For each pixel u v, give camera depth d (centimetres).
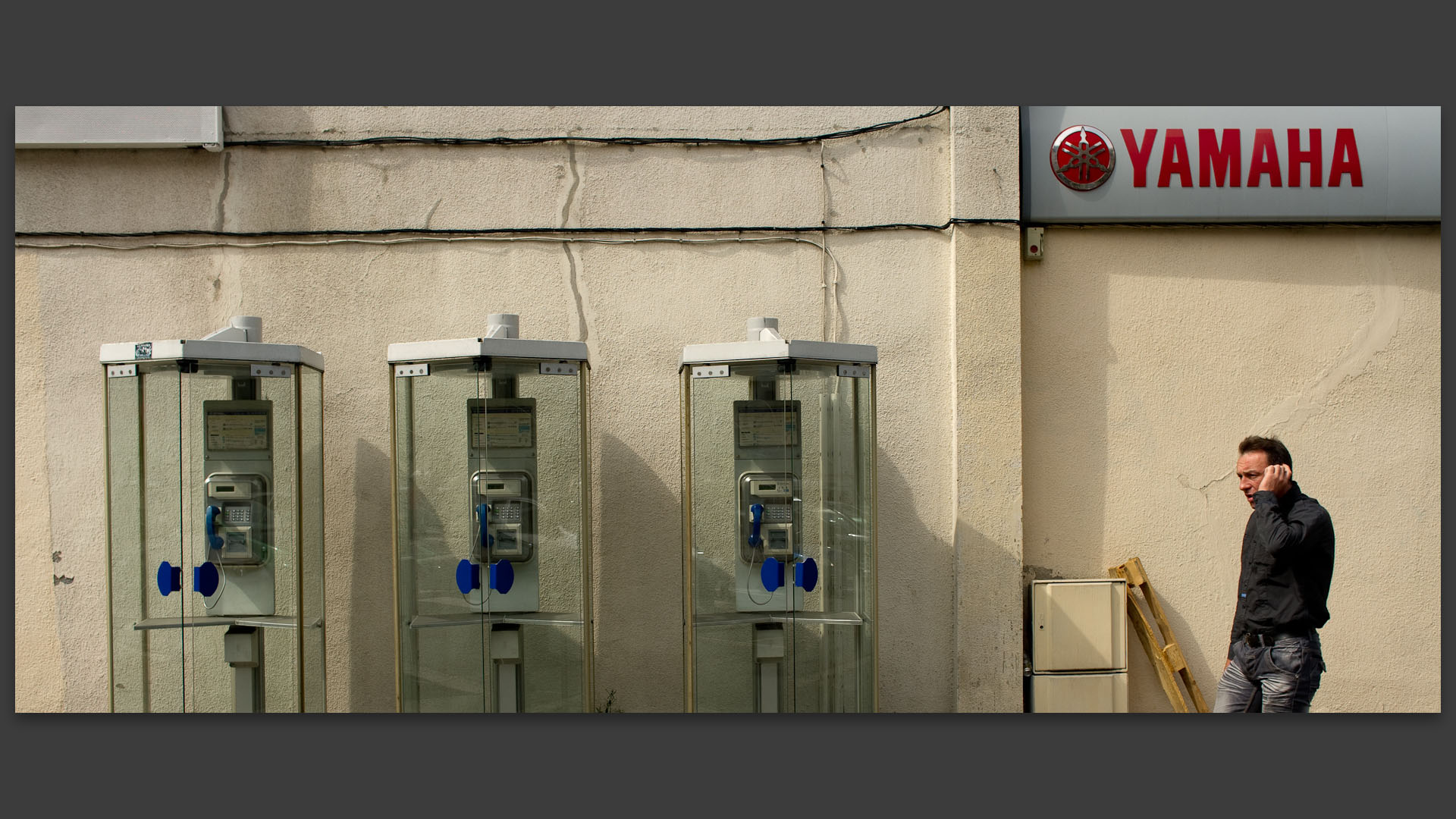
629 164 390
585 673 337
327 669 380
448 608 334
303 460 338
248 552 334
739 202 391
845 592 334
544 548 336
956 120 383
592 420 386
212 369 327
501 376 333
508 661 334
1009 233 382
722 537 331
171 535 332
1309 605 337
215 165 384
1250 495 357
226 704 335
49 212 380
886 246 391
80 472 378
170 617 335
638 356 387
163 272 382
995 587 378
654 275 389
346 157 385
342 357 383
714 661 332
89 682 377
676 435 386
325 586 380
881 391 388
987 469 378
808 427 331
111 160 382
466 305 386
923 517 386
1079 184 386
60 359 379
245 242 383
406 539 333
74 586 377
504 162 388
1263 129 388
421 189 387
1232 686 353
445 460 333
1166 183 387
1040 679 375
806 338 388
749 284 390
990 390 379
